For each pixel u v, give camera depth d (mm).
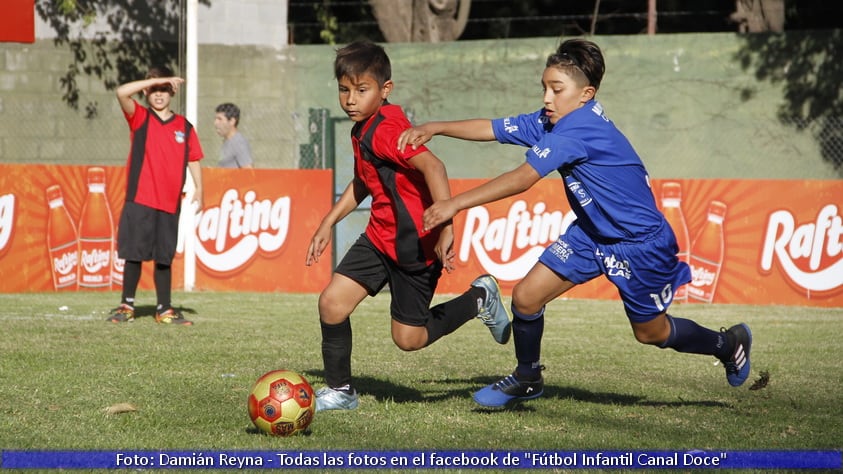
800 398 12109
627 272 9992
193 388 11812
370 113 9938
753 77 34188
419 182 9797
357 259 10391
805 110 34062
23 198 24031
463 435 9547
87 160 36250
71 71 35969
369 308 22516
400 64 35906
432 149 35000
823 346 17297
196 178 19094
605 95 35062
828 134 33625
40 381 12016
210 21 36625
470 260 25797
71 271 24734
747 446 9312
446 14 38500
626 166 9742
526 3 48250
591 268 10164
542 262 10289
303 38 47469
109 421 9836
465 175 34844
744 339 11062
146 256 18406
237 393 11531
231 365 13758
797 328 19969
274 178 25984
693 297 25062
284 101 36375
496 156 34594
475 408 10938
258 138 35938
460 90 35594
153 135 18359
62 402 10781
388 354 15430
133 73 36594
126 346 15336
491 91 35406
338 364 10602
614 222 9836
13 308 20578
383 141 9609
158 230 18438
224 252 25922
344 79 9820
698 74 34469
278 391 9211
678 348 10742
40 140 35750
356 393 11133
